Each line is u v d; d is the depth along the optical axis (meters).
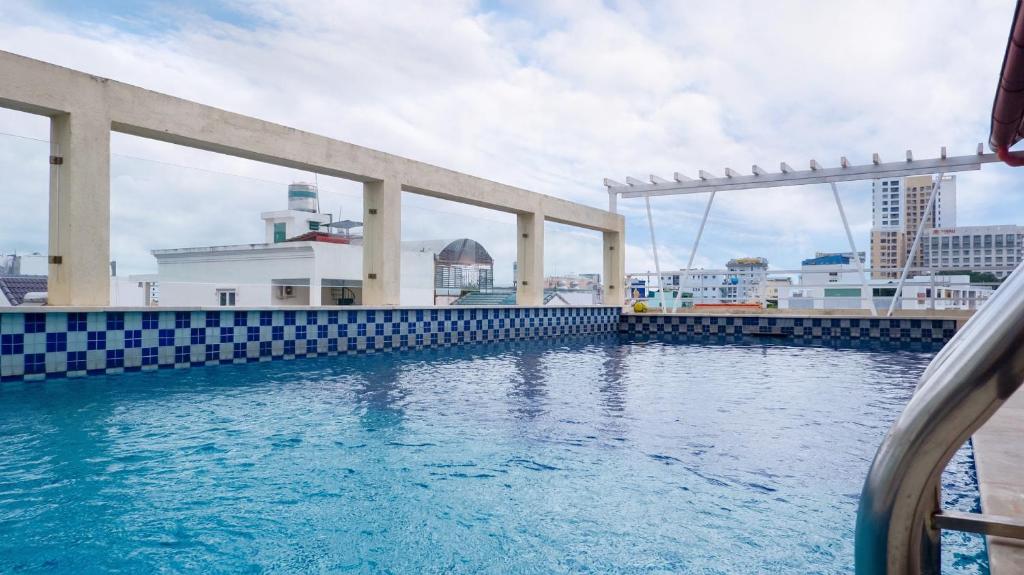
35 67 4.11
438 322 7.16
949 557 1.38
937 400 0.43
